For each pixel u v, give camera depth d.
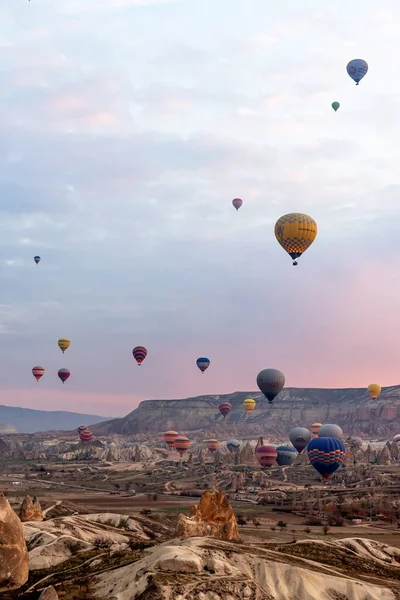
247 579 119.12
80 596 116.81
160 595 111.12
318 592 124.00
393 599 124.94
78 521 186.50
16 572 116.88
